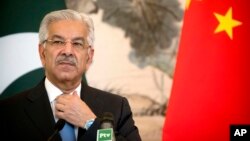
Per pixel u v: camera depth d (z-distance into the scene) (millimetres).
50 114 5691
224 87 8148
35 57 8531
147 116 9266
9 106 5852
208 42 8234
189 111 8164
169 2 9477
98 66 9266
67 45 5594
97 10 9328
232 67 8164
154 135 9250
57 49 5613
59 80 5742
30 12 8648
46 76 6008
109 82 9281
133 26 9383
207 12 8289
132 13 9406
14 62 8461
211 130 8117
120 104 6273
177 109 8188
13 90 8375
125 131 6082
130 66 9336
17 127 5641
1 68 8430
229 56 8188
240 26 8250
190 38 8273
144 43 9383
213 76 8164
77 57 5637
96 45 9289
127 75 9312
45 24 5715
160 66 9375
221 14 8289
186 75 8211
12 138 5574
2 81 8406
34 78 8461
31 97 5910
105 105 6148
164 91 9328
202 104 8141
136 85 9305
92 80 9234
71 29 5621
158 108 9297
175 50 9414
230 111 8109
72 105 5566
